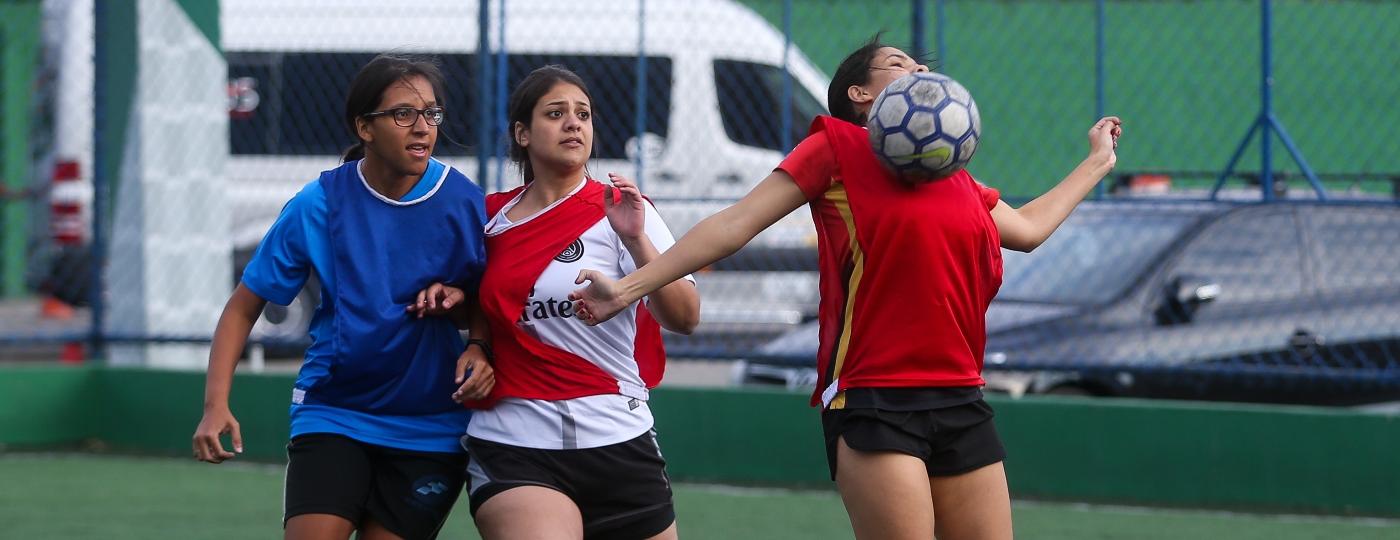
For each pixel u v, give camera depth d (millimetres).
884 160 12070
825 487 25750
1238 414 23891
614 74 36469
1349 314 26156
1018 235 13312
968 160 12117
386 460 13781
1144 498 24312
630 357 13695
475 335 13664
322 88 37969
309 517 13234
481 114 27406
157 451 29438
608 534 13703
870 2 36094
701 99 36406
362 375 13469
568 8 36438
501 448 13414
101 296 30188
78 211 39031
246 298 13609
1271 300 26359
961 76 39750
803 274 34625
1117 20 39531
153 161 30625
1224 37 39250
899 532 12289
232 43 38281
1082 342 25891
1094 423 24547
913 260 12250
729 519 23031
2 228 56219
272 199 38219
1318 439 23547
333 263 13500
